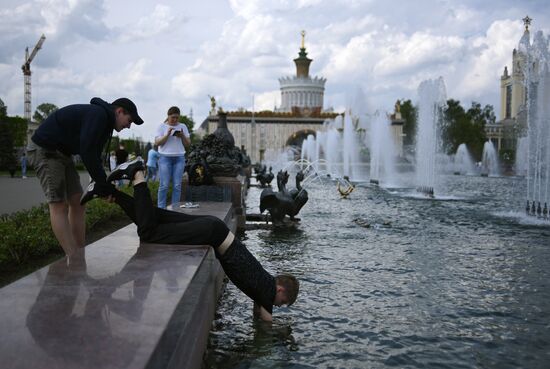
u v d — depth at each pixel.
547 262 7.63
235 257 4.20
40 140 4.41
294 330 4.41
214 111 107.75
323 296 5.54
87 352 2.04
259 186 28.59
